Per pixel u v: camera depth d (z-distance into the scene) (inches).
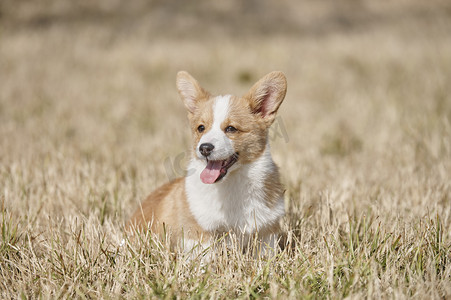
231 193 147.1
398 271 133.0
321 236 155.0
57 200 194.4
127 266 137.9
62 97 424.5
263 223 149.9
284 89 155.3
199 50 614.2
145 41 670.5
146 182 214.2
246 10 835.4
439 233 150.7
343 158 269.6
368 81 469.4
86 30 716.0
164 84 478.6
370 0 903.1
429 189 191.9
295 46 631.8
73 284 127.3
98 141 297.4
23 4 795.4
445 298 120.8
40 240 156.2
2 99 404.2
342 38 680.4
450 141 264.7
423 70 482.9
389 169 236.8
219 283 128.8
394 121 323.6
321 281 132.0
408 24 755.4
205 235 148.4
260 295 126.1
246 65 539.5
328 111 377.7
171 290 120.5
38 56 579.8
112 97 428.8
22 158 239.6
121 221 179.6
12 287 132.7
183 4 834.2
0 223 162.6
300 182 209.9
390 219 167.0
